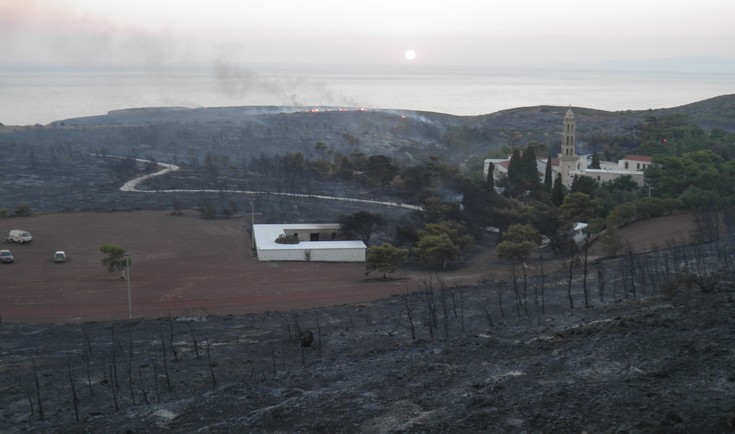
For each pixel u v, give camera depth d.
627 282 56.72
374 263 75.25
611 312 41.28
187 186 134.75
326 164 151.00
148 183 138.62
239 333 49.81
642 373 26.33
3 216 104.94
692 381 24.75
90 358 43.75
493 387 26.94
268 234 92.25
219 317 56.69
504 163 149.50
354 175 144.12
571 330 35.91
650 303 42.00
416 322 49.69
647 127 194.50
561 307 49.66
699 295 41.38
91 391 36.09
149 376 39.09
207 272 77.00
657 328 32.69
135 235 94.75
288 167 150.12
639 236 88.44
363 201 121.44
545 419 22.86
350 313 56.00
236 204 115.81
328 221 103.44
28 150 192.75
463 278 73.88
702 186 107.81
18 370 41.06
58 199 122.31
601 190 114.94
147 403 33.53
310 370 36.09
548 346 33.12
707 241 76.81
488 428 22.86
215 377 38.31
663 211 100.12
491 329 41.72
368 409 26.45
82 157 182.38
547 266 78.00
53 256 82.75
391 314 53.91
